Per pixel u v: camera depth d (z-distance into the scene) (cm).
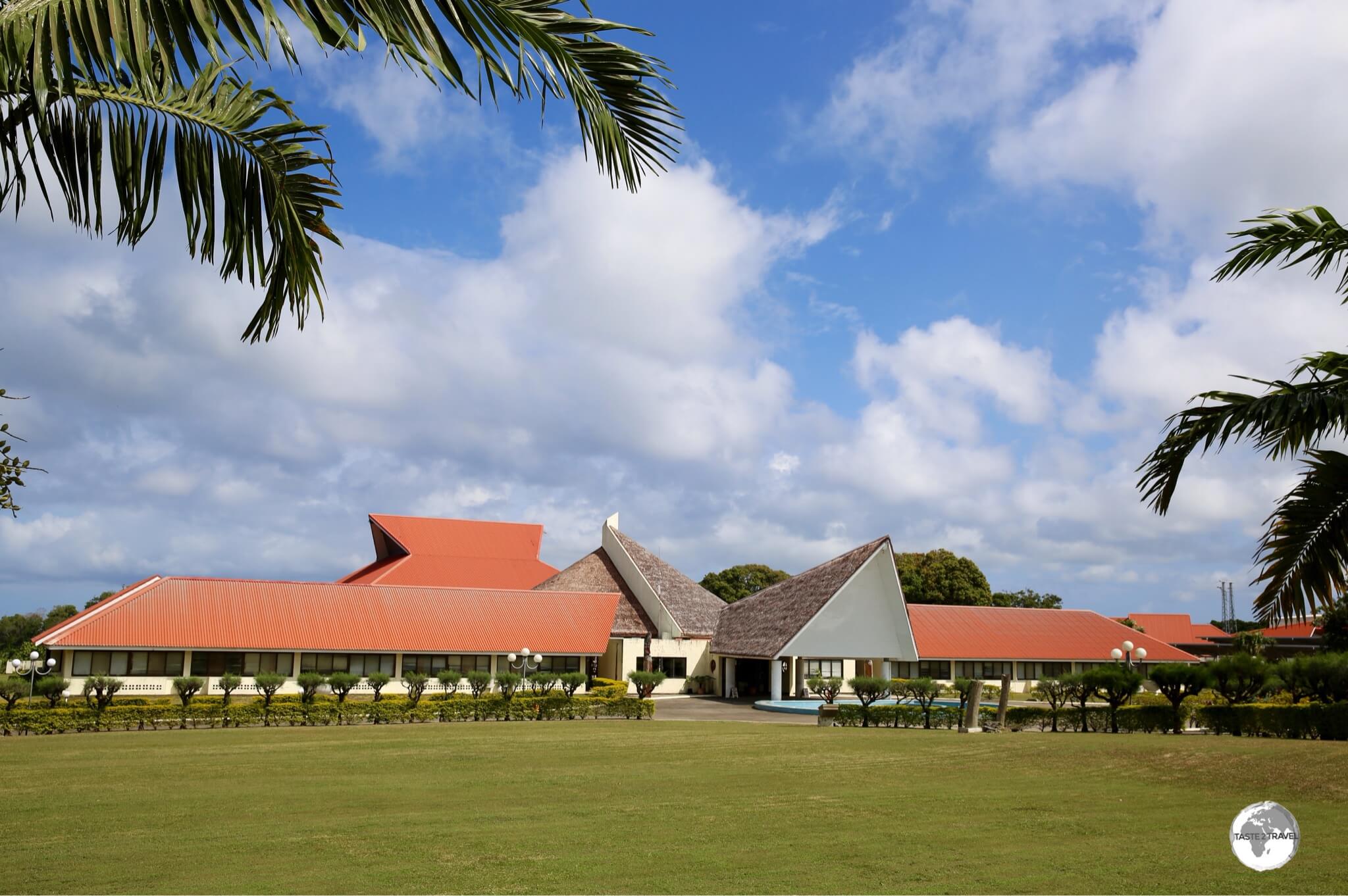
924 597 6875
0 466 703
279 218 563
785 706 3978
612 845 1120
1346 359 762
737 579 8025
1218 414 794
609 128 525
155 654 3706
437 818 1305
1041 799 1433
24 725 2767
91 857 1069
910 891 891
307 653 3956
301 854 1080
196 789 1599
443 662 4188
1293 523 779
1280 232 862
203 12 349
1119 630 5241
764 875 964
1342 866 966
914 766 1870
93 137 498
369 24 359
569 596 4781
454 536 6000
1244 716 2473
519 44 420
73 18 354
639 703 3519
